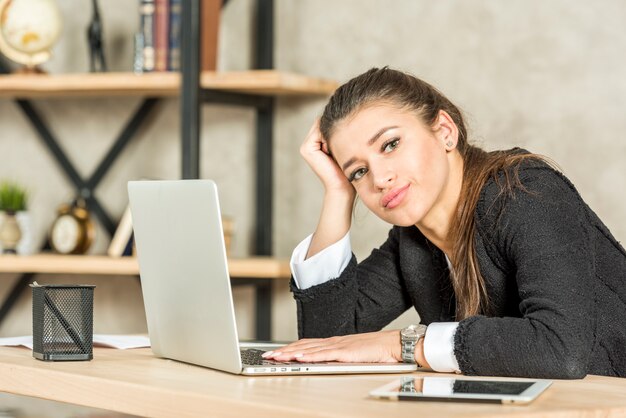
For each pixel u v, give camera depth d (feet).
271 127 10.77
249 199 10.99
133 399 4.22
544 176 5.28
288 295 10.78
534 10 9.80
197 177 9.61
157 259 5.20
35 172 11.73
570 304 4.84
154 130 11.29
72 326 5.14
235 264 9.65
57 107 11.66
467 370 4.79
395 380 4.17
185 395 3.97
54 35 10.73
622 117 9.46
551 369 4.66
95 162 11.57
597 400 3.91
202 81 9.72
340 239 6.05
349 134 5.44
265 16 10.73
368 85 5.50
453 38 10.14
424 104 5.51
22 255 10.34
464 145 5.74
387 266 6.43
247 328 10.98
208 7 9.89
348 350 5.00
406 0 10.34
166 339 5.24
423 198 5.40
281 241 10.87
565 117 9.68
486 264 5.41
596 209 9.56
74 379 4.54
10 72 11.52
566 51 9.68
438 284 6.05
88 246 10.74
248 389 4.05
